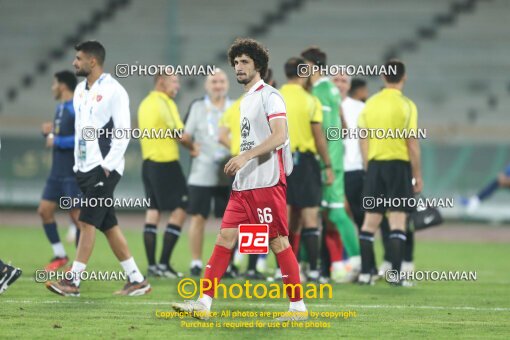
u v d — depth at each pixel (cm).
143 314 2245
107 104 2455
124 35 8706
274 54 8600
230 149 3164
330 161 2988
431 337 1989
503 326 2161
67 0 9081
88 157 2464
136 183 6588
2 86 8606
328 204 3144
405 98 2922
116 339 1905
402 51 8556
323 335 1986
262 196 2030
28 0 9144
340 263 3222
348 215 3369
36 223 6003
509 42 8569
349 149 3219
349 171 3209
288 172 2064
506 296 2819
